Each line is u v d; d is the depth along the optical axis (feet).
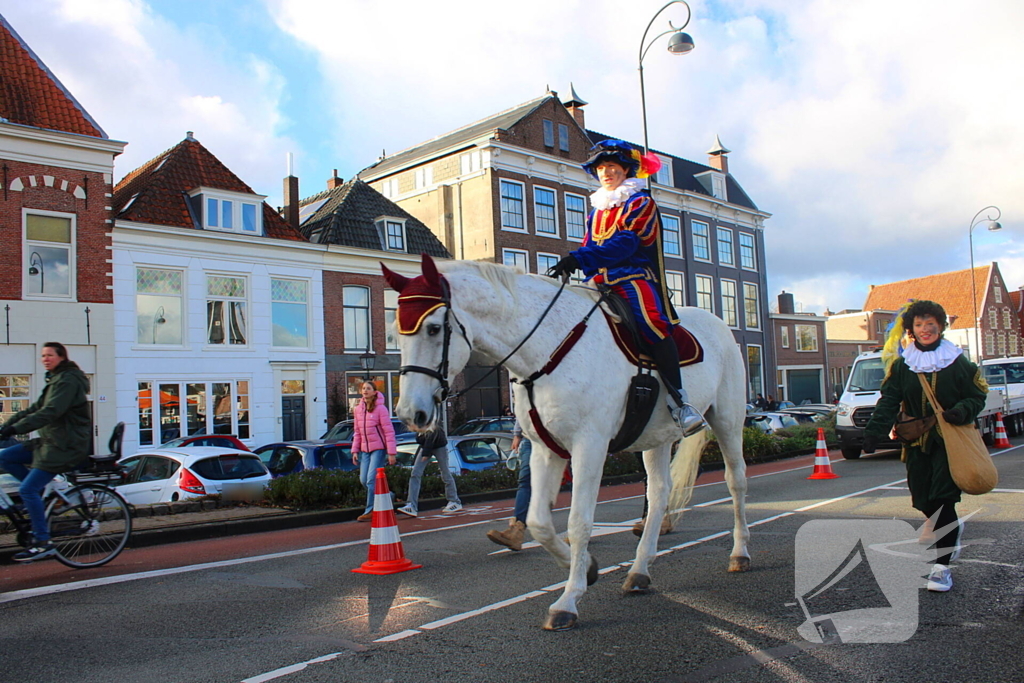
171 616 17.60
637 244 16.80
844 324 205.67
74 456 22.57
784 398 166.20
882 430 17.08
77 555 23.81
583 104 132.26
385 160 133.69
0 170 65.72
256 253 82.48
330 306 88.69
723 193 155.12
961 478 15.92
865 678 12.13
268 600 18.93
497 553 24.45
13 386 66.03
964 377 16.29
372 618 16.80
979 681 11.85
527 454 24.70
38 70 70.59
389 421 34.94
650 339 16.46
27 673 13.76
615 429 15.96
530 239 113.09
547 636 14.80
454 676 12.84
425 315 14.07
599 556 22.79
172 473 39.73
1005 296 241.76
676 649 13.78
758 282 160.56
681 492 20.98
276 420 83.15
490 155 109.40
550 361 15.07
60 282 69.00
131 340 72.79
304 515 34.83
